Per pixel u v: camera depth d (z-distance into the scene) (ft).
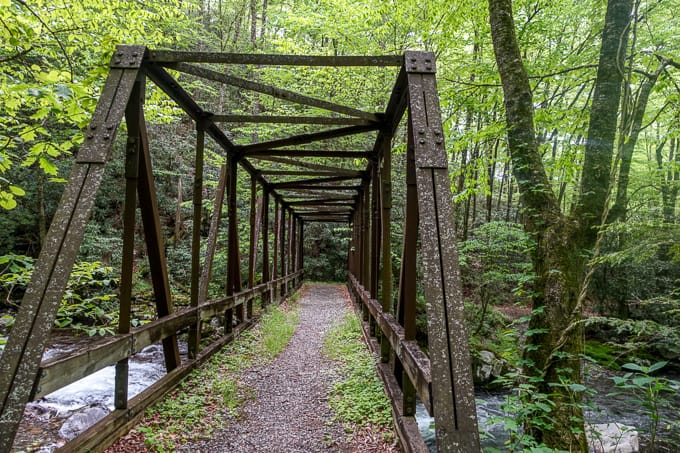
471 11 18.85
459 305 6.46
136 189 10.92
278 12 40.47
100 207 46.21
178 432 10.41
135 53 9.82
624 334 30.48
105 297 10.19
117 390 10.07
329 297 44.57
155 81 11.88
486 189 19.79
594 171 11.32
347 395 13.32
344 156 20.67
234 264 22.39
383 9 23.85
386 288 15.55
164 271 12.79
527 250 11.63
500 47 12.89
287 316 29.19
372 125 16.16
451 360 6.02
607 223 11.32
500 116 17.94
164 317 12.78
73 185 7.99
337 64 10.65
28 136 8.75
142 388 19.06
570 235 10.91
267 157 22.22
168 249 46.60
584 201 11.19
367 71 32.27
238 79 12.56
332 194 36.88
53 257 7.32
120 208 48.78
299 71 32.58
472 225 48.21
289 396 13.70
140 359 23.80
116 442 9.51
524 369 10.73
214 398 12.98
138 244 45.70
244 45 56.08
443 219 7.20
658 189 19.08
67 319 9.48
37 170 36.40
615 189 12.53
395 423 10.64
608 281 31.89
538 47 20.16
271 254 51.16
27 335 6.72
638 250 10.21
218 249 43.57
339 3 26.66
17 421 6.20
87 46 11.94
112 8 12.78
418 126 8.13
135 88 10.84
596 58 16.81
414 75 8.86
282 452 9.73
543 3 18.92
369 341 19.47
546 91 19.61
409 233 11.04
